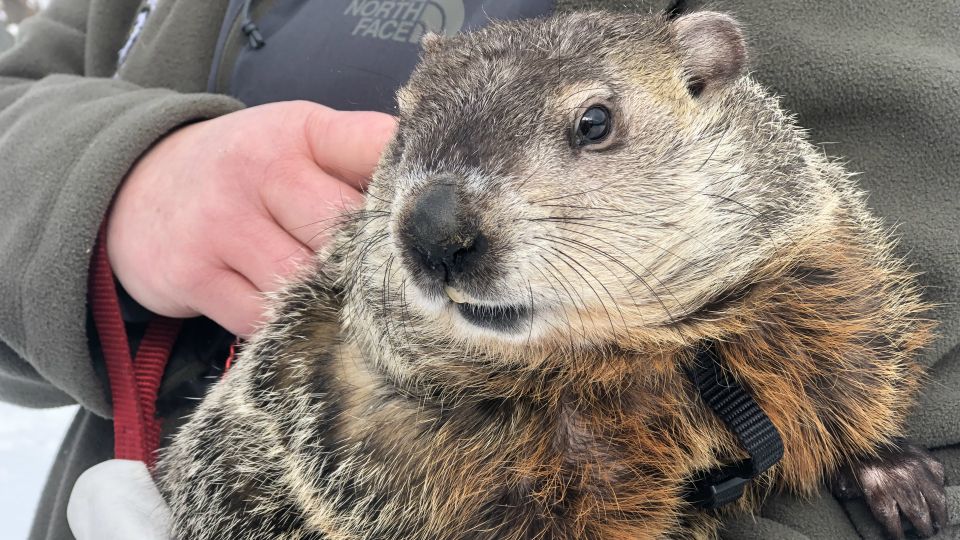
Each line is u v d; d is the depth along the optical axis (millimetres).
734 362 283
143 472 358
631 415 278
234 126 366
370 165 347
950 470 301
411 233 262
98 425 437
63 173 380
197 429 370
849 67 332
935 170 320
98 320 387
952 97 315
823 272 302
